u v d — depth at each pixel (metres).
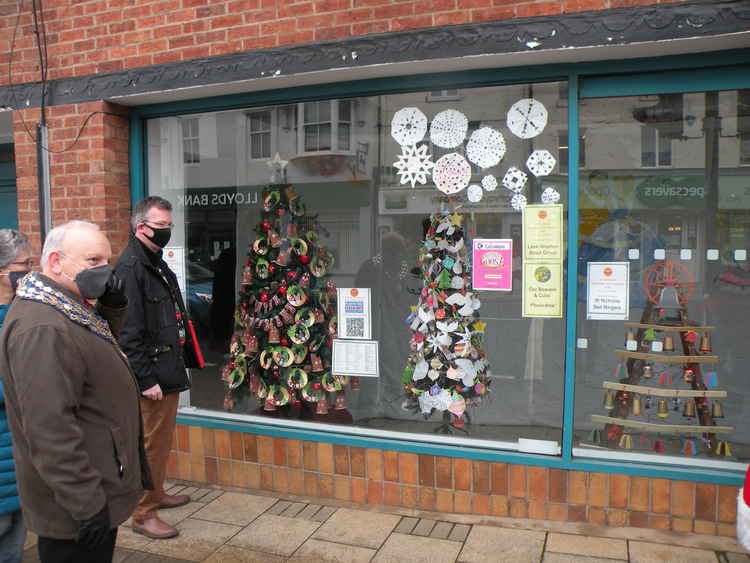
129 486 2.33
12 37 4.57
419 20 3.54
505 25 3.35
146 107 4.50
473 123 3.81
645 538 3.39
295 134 4.23
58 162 4.46
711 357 3.52
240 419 4.35
